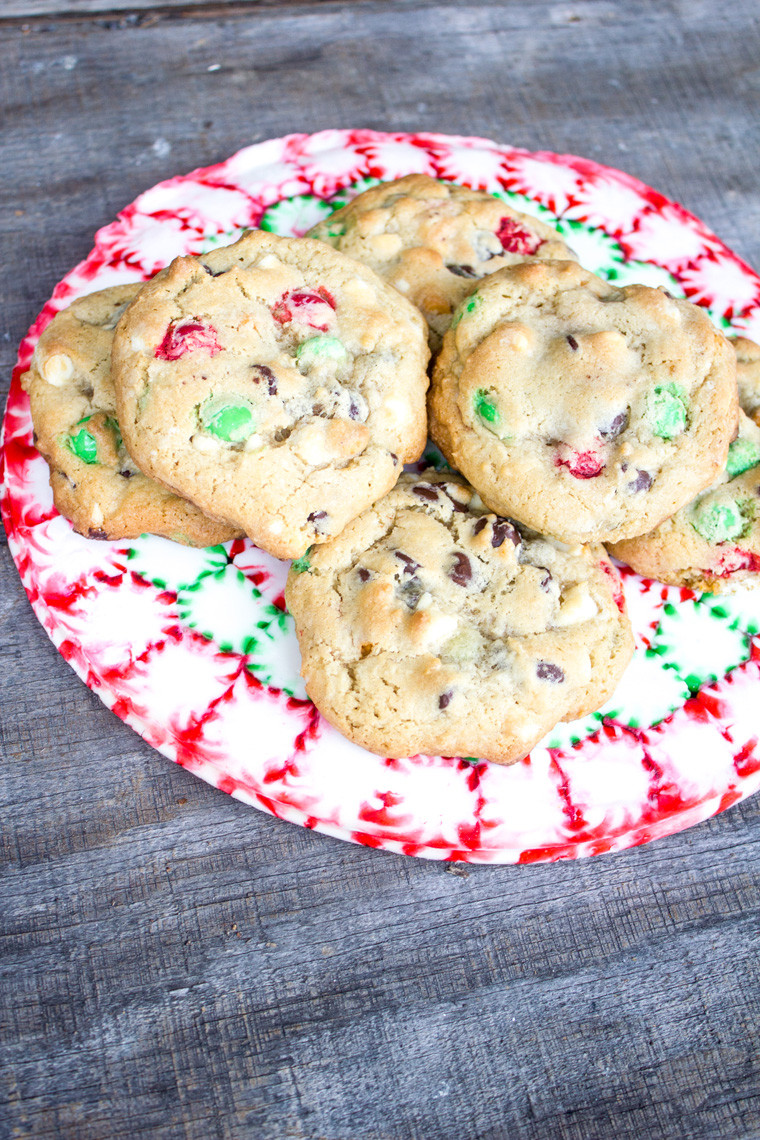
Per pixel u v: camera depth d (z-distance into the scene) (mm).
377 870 492
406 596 489
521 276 509
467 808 488
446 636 484
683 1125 473
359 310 499
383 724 478
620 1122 472
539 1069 475
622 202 583
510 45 646
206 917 484
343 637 485
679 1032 481
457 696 477
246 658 501
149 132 604
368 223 535
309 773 488
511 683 480
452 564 492
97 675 496
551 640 486
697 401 493
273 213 566
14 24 619
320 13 642
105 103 607
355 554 495
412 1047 475
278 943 482
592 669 487
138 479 502
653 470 488
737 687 509
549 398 490
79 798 495
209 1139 463
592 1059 477
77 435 500
